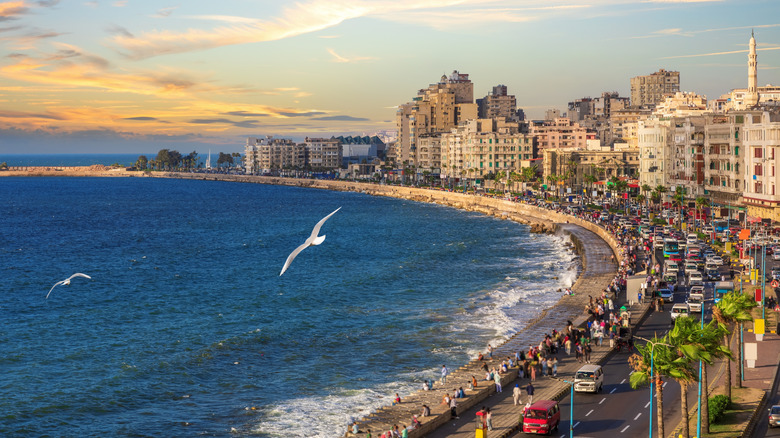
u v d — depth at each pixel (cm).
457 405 6856
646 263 13300
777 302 9762
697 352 5091
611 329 8612
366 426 6638
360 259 18100
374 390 8056
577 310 10725
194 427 7156
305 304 12675
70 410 7662
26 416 7488
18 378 8688
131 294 14012
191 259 18950
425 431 6356
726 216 19312
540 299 12438
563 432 6112
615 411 6556
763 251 9888
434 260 17362
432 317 11338
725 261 13588
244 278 15712
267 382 8438
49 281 15838
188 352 9669
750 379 7125
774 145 16975
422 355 9319
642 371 5222
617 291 11569
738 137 19188
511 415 6650
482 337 10062
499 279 14575
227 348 9806
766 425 5975
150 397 8019
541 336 9381
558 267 15725
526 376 7788
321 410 7494
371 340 10100
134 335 10694
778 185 17025
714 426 5897
